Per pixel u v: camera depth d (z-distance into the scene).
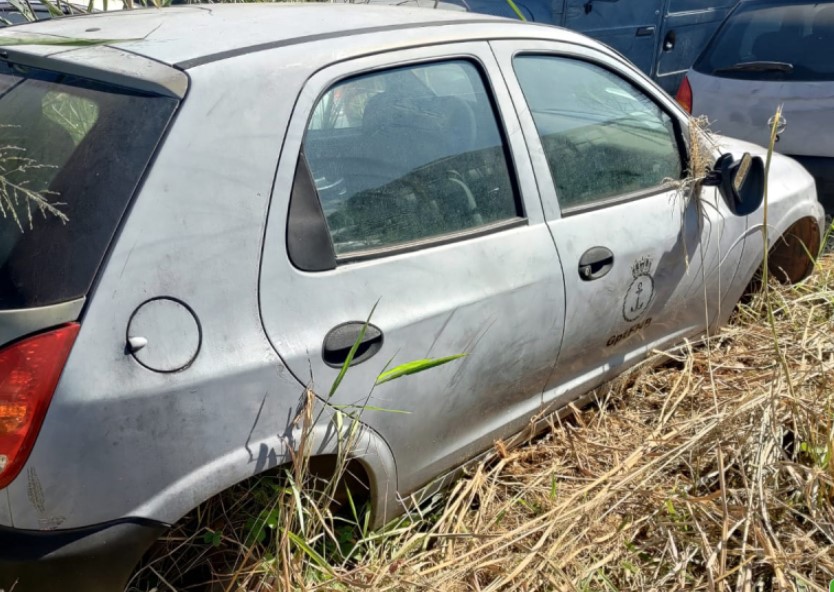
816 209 4.23
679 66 9.51
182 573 2.21
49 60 2.17
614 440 3.14
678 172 3.40
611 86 3.18
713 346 3.81
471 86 2.68
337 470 2.21
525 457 3.00
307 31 2.40
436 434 2.55
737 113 5.76
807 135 5.45
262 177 2.09
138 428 1.85
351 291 2.23
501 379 2.70
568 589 2.40
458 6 5.29
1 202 1.94
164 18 2.58
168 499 1.91
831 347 3.63
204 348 1.95
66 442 1.79
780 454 2.94
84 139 1.98
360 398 2.25
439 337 2.43
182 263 1.94
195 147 2.00
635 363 3.38
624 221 3.05
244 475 2.02
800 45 5.57
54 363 1.79
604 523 2.71
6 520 1.84
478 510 2.72
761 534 2.53
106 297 1.84
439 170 2.54
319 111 2.25
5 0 4.73
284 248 2.11
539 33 2.96
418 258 2.41
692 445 2.96
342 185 2.29
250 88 2.11
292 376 2.08
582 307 2.90
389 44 2.46
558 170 2.88
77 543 1.83
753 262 3.83
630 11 8.69
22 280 1.84
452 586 2.39
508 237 2.66
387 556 2.49
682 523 2.70
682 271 3.35
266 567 2.16
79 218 1.88
